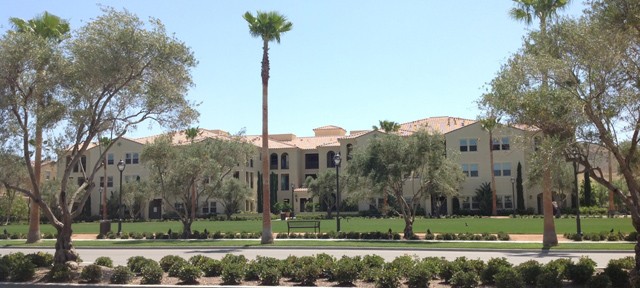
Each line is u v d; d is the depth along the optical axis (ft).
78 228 169.37
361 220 187.21
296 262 47.65
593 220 160.76
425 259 48.88
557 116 37.68
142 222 211.41
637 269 39.86
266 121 99.66
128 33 50.88
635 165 45.19
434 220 178.40
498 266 42.88
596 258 68.80
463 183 209.97
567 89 38.40
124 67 51.29
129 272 46.55
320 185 219.82
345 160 239.91
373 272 43.75
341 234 106.63
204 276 48.60
